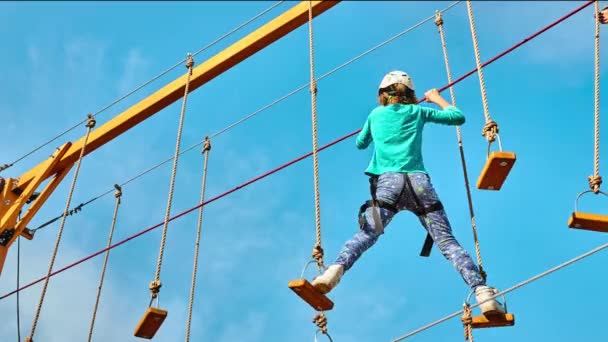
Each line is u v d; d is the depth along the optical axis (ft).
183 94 29.25
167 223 22.61
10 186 33.65
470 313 17.30
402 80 19.71
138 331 20.35
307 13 26.21
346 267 17.46
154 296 21.03
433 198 18.29
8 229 32.19
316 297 16.92
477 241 18.76
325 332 17.69
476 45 19.39
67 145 32.76
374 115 19.39
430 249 18.66
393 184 18.21
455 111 19.03
